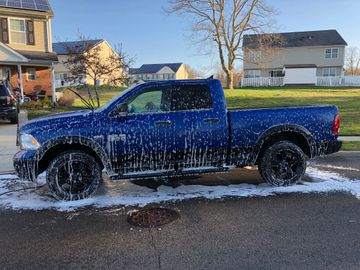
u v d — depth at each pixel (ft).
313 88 113.70
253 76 160.45
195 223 14.43
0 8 71.05
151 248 12.28
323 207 15.94
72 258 11.71
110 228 14.07
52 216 15.43
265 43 122.11
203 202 16.94
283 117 18.67
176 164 17.94
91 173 17.56
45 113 53.01
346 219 14.51
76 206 16.62
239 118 18.24
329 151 19.33
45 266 11.23
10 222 14.84
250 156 18.63
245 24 116.78
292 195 17.72
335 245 12.21
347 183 19.65
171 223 14.46
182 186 19.62
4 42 72.95
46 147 16.67
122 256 11.76
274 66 156.87
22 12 73.61
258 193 18.13
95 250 12.24
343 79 135.64
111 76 59.47
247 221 14.53
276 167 19.16
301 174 19.24
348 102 65.82
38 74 77.46
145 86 17.72
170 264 11.18
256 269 10.77
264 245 12.34
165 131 17.42
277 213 15.34
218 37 118.93
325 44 151.64
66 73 151.74
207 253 11.84
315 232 13.30
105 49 116.47
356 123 43.34
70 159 17.13
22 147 17.03
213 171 18.48
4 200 17.62
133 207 16.39
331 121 19.13
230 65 121.29
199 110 17.90
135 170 17.65
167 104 17.81
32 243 12.87
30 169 16.84
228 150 18.29
